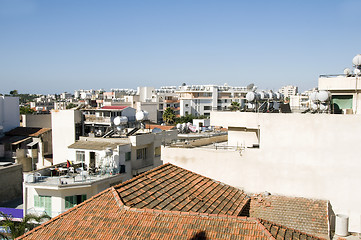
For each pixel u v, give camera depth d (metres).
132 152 36.00
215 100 140.50
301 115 22.48
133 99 132.88
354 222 21.44
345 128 21.48
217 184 22.16
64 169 29.98
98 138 37.25
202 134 60.34
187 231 13.62
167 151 26.41
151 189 18.44
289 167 22.86
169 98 135.12
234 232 13.41
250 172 23.88
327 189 22.02
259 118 23.73
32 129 55.12
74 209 15.72
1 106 55.50
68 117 43.16
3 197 35.12
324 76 26.53
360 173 21.30
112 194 16.70
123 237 13.51
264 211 21.06
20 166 37.28
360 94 25.75
